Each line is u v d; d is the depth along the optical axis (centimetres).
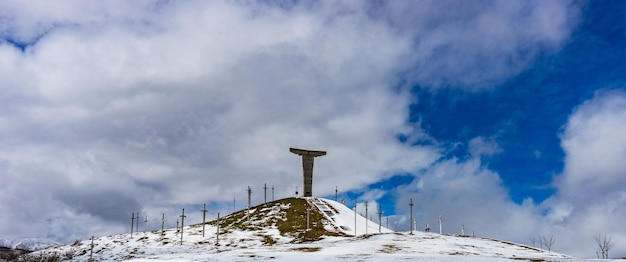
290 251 7756
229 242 12569
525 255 8425
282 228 14225
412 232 11625
